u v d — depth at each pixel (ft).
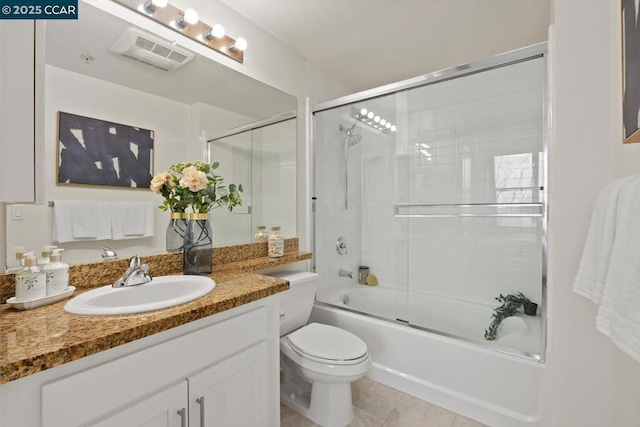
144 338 2.69
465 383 5.30
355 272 8.70
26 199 2.28
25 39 2.30
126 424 2.52
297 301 5.86
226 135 5.77
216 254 5.50
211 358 3.22
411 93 7.04
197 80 5.29
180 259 4.77
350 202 8.61
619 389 3.71
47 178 3.62
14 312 2.90
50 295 3.17
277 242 6.23
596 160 4.04
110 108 4.19
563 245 4.25
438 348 5.62
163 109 4.80
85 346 2.25
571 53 4.22
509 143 6.41
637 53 2.65
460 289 7.37
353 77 9.04
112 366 2.45
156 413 2.72
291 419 5.22
